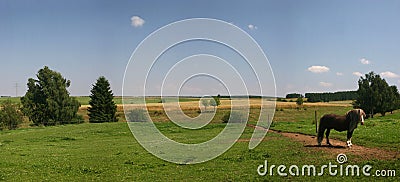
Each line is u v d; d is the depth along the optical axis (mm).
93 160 25594
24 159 27250
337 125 26156
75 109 94188
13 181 18938
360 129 36656
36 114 90312
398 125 38531
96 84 91812
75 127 60938
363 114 25125
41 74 91938
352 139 29688
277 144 30422
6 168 22875
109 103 91438
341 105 105812
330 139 31203
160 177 18922
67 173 20797
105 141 40594
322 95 129250
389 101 79000
